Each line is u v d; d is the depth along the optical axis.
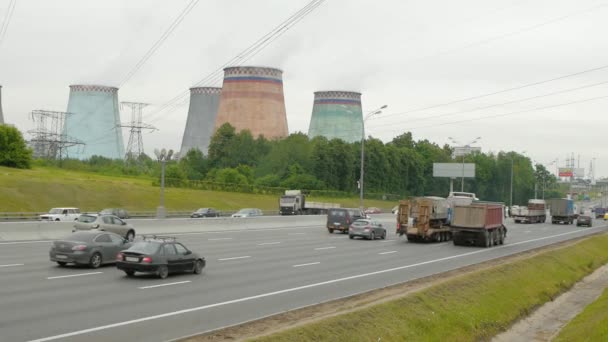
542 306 26.73
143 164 136.75
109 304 17.98
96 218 39.34
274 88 133.62
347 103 136.00
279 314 17.12
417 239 48.38
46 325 14.97
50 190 77.19
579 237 58.41
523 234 62.44
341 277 25.92
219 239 44.66
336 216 55.28
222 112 133.75
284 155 119.31
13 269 25.03
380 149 127.94
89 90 150.00
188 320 16.20
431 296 21.14
